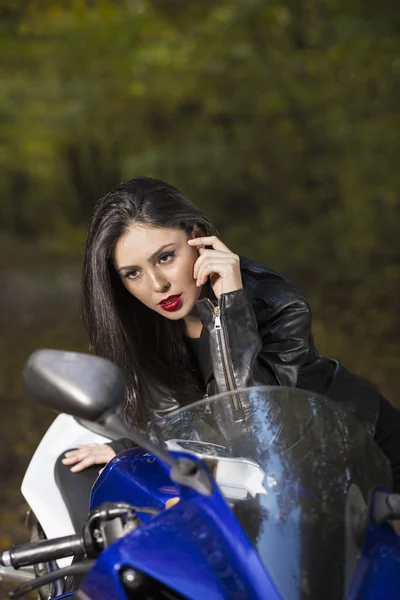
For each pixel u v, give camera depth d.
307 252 13.31
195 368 3.09
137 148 17.20
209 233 2.85
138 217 2.74
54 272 19.03
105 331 2.87
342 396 3.11
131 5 13.34
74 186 26.70
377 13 11.18
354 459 2.04
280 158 13.88
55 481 3.01
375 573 1.87
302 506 1.91
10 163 24.16
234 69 12.37
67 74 14.12
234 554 1.80
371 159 11.66
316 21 12.09
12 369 9.82
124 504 2.03
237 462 2.04
